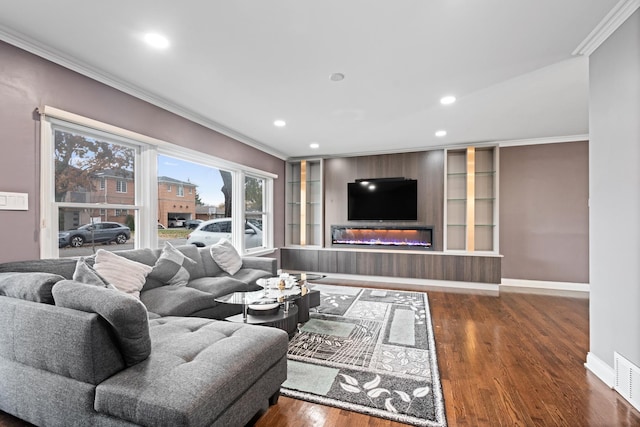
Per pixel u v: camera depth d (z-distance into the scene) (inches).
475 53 89.8
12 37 81.5
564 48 86.7
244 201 189.5
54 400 56.6
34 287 62.0
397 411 69.4
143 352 56.9
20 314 59.9
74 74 97.0
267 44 86.2
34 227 88.2
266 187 220.1
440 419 66.6
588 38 81.7
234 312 125.0
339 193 231.1
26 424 63.2
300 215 241.4
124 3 69.6
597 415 68.5
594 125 85.3
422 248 207.9
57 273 84.0
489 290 183.6
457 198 205.3
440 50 88.4
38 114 88.7
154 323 79.4
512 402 73.2
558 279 187.6
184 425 46.0
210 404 49.9
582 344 106.5
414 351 100.0
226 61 95.7
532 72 101.3
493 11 71.4
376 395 75.6
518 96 121.2
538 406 71.7
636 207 70.7
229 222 184.1
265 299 106.0
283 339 73.2
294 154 233.9
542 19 74.2
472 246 193.8
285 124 159.0
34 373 58.9
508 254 196.5
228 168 176.4
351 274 215.6
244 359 60.3
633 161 71.3
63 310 56.5
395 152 216.4
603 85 81.4
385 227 217.5
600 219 83.3
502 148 196.5
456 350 101.3
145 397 48.7
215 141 162.1
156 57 93.8
